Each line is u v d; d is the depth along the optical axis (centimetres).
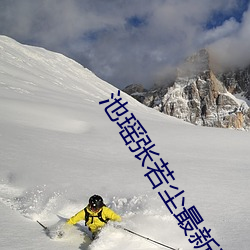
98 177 1062
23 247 518
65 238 583
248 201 862
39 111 2809
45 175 1027
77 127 2547
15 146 1441
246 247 565
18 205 742
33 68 8162
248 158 1752
